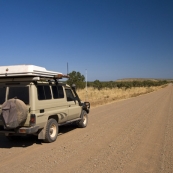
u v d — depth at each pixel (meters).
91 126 10.56
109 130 9.58
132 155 6.29
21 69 6.93
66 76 8.63
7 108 6.52
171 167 5.43
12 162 5.73
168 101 23.84
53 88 8.00
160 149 6.86
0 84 7.24
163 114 14.10
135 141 7.76
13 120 6.46
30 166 5.45
